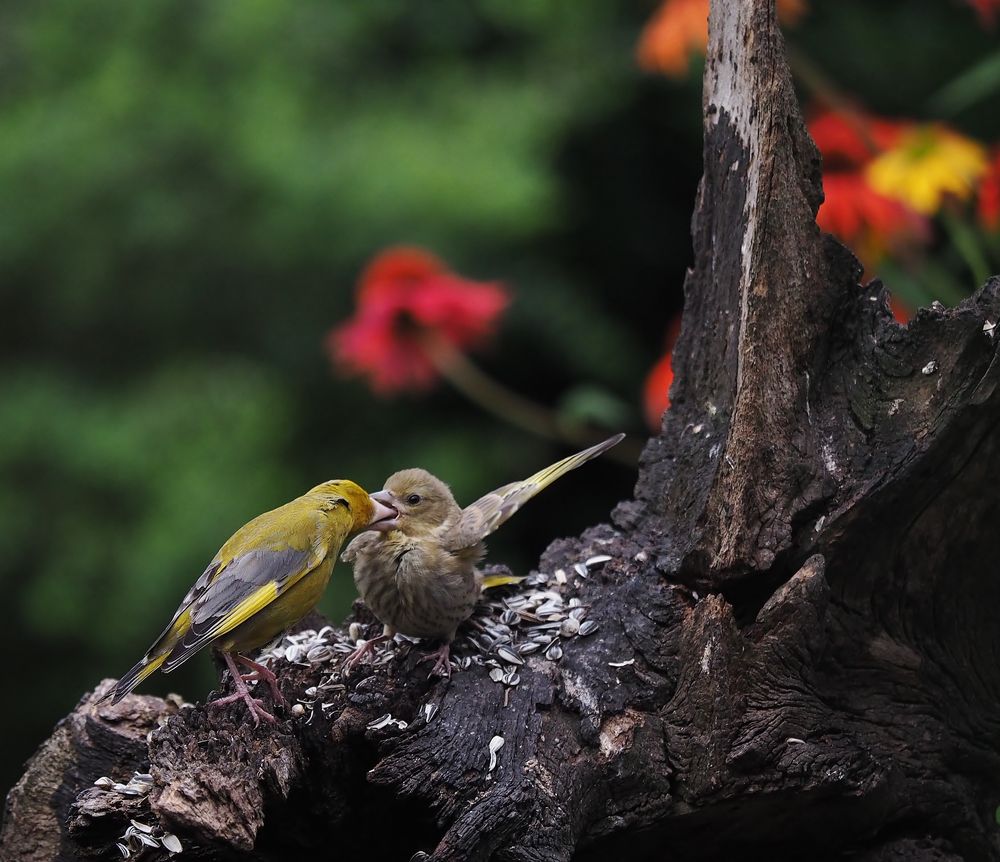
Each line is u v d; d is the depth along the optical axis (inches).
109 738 361.4
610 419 443.8
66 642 807.1
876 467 341.4
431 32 911.7
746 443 349.1
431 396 890.7
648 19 904.9
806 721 334.0
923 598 350.6
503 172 801.6
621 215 987.3
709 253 376.2
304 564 366.0
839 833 344.8
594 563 370.3
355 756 336.8
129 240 807.1
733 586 352.2
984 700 354.6
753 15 352.2
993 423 331.9
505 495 388.2
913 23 930.7
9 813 366.0
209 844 307.6
